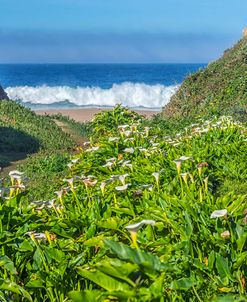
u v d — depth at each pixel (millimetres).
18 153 24156
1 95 43188
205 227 5539
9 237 5660
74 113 56656
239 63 30047
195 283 4809
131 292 3906
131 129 14945
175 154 11961
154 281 4047
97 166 11898
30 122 31156
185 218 5516
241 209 6254
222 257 5035
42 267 5441
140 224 4508
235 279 4957
